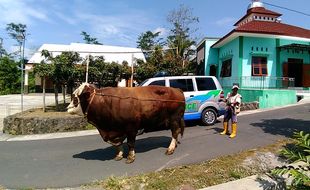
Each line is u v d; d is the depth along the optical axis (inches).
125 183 271.7
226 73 1058.1
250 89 842.2
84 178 291.7
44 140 497.0
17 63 1823.3
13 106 941.8
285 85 922.1
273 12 1133.7
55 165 338.6
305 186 244.5
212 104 529.0
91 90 332.5
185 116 511.2
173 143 361.4
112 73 840.3
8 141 507.8
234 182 262.5
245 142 393.1
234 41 989.8
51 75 704.4
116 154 353.4
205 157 335.0
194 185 264.8
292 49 985.5
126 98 329.7
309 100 837.8
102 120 332.8
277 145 360.2
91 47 1513.3
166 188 260.5
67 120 575.2
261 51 957.2
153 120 347.6
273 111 677.9
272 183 258.4
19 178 300.5
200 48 1328.7
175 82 511.8
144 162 330.3
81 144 444.1
